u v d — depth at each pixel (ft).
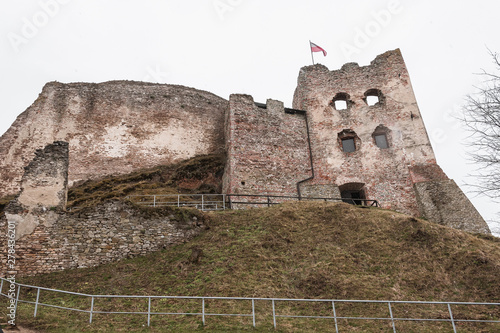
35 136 73.97
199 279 41.19
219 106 91.76
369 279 41.55
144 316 34.55
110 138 78.95
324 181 73.87
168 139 82.99
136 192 66.90
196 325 32.65
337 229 50.55
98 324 32.37
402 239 47.96
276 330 31.99
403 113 78.18
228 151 75.41
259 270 42.73
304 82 84.07
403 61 83.51
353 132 78.07
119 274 41.93
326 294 39.27
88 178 74.02
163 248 46.73
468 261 42.88
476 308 37.24
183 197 66.74
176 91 89.56
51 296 38.22
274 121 76.95
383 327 33.91
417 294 39.29
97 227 45.39
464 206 63.72
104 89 83.71
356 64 84.79
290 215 53.57
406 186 71.56
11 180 69.05
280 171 72.23
